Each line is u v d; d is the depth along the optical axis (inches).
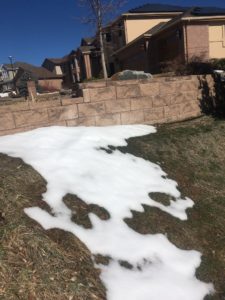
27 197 151.0
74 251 132.4
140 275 135.3
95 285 123.1
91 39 1362.0
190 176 222.7
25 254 121.5
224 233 177.5
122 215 161.2
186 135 273.1
